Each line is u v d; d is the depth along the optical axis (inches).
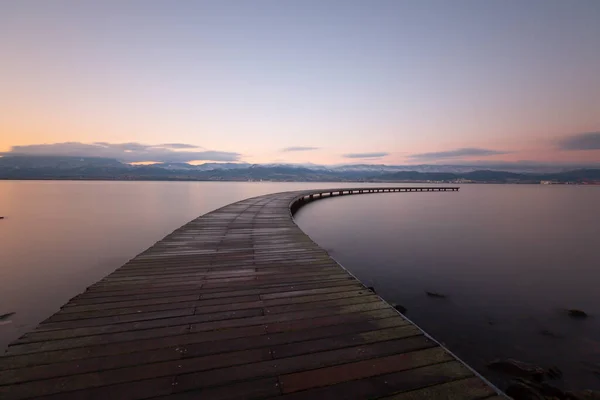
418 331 106.5
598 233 558.3
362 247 424.2
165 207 1154.0
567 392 131.3
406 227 601.9
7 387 76.6
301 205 981.8
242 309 124.3
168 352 93.0
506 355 166.9
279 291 145.1
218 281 158.7
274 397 75.1
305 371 84.8
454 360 89.8
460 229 587.5
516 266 336.5
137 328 107.4
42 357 89.1
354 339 101.1
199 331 105.8
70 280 316.5
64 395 74.5
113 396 74.6
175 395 75.4
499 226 636.1
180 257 208.5
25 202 1346.0
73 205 1213.1
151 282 156.6
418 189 2472.9
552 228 618.8
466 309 223.8
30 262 384.2
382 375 83.2
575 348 173.3
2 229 634.2
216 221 391.2
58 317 115.0
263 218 422.0
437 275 302.4
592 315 214.5
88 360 88.3
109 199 1566.2
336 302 132.0
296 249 233.6
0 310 241.4
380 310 123.7
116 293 140.8
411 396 75.5
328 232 538.3
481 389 78.0
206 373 83.4
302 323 112.1
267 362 88.5
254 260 201.5
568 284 277.6
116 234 581.3
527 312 219.6
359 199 1425.9
